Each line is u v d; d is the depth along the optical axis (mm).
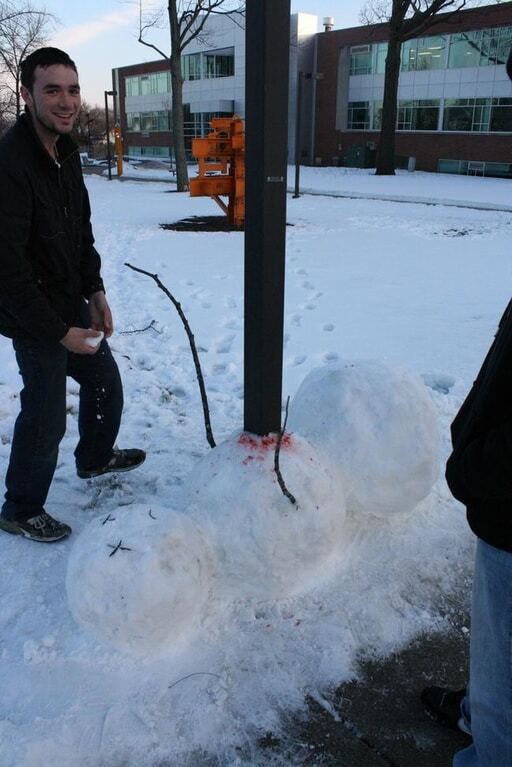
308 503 2156
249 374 2254
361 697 2084
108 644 2109
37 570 2613
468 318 6484
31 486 2729
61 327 2422
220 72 50594
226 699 2039
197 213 16016
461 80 35375
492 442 1302
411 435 2566
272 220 2090
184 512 2213
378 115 39875
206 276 8414
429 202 18766
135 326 6199
